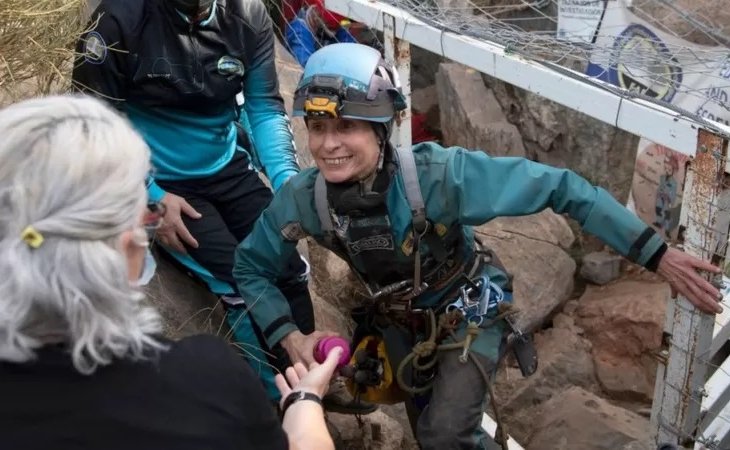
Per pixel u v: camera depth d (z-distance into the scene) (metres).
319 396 1.84
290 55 5.15
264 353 3.13
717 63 3.19
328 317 3.81
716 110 3.16
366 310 2.80
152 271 1.57
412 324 2.69
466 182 2.42
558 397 4.22
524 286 4.71
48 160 1.29
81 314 1.29
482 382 2.63
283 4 5.32
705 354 2.65
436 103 6.13
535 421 4.18
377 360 2.81
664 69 3.24
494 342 2.67
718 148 2.35
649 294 4.81
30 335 1.31
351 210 2.44
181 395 1.37
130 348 1.37
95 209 1.29
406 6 3.48
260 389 1.47
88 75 2.82
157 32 2.84
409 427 3.76
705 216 2.43
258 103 3.15
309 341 2.61
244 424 1.42
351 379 2.81
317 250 4.10
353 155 2.38
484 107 5.62
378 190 2.42
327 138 2.37
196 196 3.13
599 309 4.81
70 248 1.28
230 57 2.96
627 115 2.56
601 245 5.27
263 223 2.64
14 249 1.27
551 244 4.91
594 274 5.12
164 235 3.01
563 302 4.90
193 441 1.35
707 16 3.78
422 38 3.28
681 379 2.69
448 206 2.44
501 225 4.96
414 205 2.41
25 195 1.28
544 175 2.42
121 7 2.79
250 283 2.71
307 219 2.56
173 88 2.89
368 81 2.35
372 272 2.57
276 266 2.70
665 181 4.38
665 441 2.80
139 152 1.37
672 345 2.69
